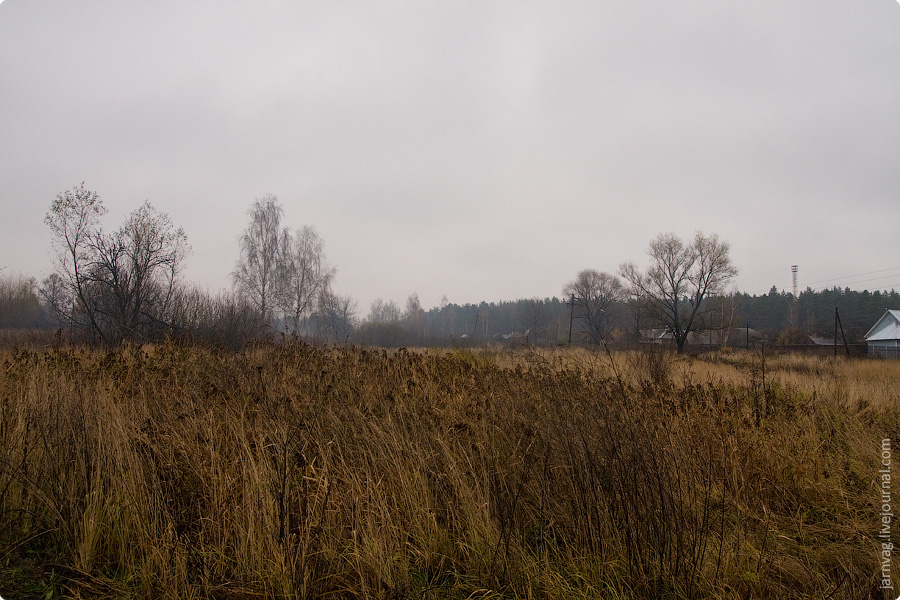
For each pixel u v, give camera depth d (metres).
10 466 3.33
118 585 2.81
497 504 3.39
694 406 5.54
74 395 4.54
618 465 3.49
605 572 2.98
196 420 4.19
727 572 3.01
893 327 44.81
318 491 3.26
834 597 2.90
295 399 4.91
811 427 5.49
